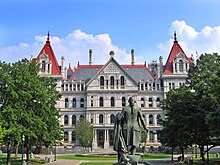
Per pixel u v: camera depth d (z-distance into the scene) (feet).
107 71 344.69
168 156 233.76
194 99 132.57
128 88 341.82
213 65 133.28
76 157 220.64
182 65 347.97
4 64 133.39
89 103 339.57
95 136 330.95
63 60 354.74
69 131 340.18
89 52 389.19
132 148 54.39
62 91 347.77
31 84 131.54
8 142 124.06
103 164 153.28
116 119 56.70
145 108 345.31
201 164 146.20
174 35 369.50
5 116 120.88
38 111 138.10
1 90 125.49
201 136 128.57
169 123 149.07
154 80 353.72
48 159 174.81
